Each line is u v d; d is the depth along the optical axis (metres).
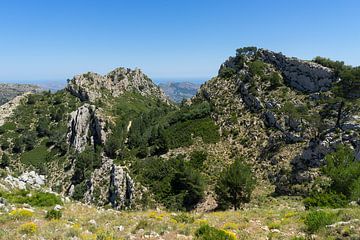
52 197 27.31
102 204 77.69
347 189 35.28
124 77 196.50
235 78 97.38
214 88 102.06
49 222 18.42
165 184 70.31
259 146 73.25
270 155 69.06
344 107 66.44
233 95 92.56
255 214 27.05
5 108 159.75
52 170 115.56
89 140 123.19
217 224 21.95
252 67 92.00
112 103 163.62
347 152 43.22
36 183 38.44
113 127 121.19
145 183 72.50
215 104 94.69
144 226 18.95
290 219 22.94
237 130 81.31
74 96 168.25
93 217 22.08
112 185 77.88
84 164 101.75
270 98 80.62
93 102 158.00
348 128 62.06
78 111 132.62
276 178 62.91
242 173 49.78
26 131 140.75
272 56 92.06
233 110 87.88
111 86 183.25
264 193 59.50
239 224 21.47
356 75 68.69
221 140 81.25
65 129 142.62
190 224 20.84
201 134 85.75
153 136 96.00
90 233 16.88
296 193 56.41
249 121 80.81
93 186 84.00
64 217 20.75
